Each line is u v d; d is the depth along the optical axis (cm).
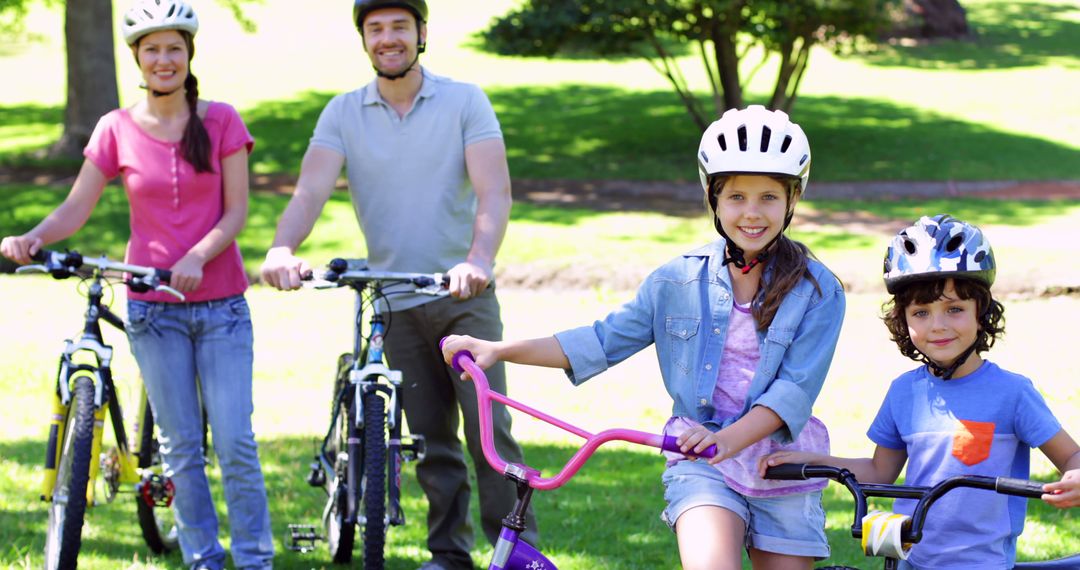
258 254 1531
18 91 2856
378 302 500
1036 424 334
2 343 1077
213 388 483
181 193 489
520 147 2414
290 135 2409
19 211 1653
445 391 509
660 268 352
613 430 291
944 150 2412
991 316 339
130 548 550
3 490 636
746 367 342
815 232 1722
